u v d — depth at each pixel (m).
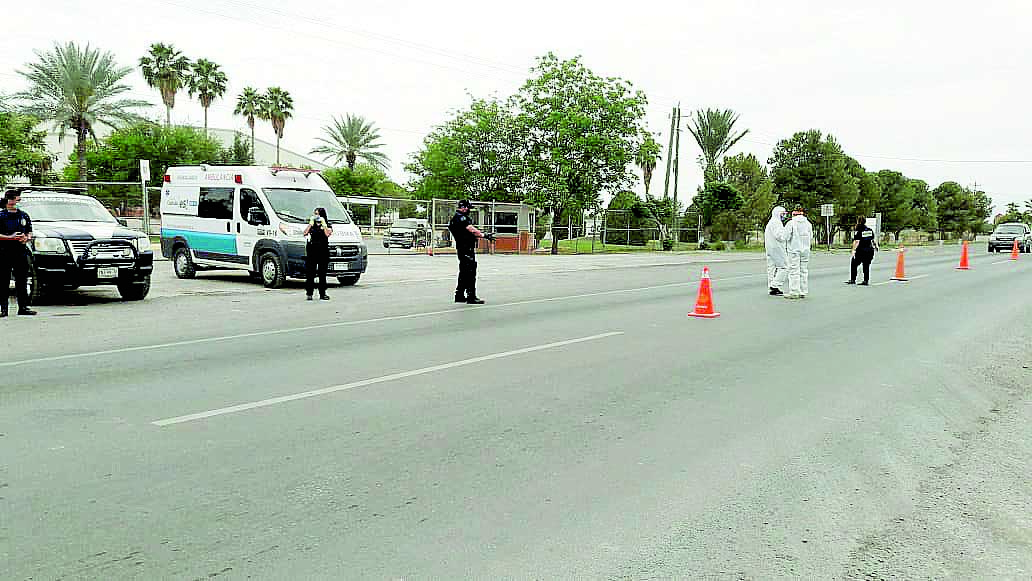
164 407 6.55
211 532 4.02
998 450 5.79
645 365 8.81
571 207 41.66
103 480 4.75
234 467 5.04
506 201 42.69
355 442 5.64
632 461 5.34
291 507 4.38
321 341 10.20
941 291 19.03
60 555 3.72
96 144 48.03
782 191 59.41
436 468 5.10
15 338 10.25
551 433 5.98
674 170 48.34
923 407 7.07
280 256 17.52
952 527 4.32
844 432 6.18
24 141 37.50
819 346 10.40
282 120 65.12
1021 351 10.20
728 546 4.01
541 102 42.25
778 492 4.79
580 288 19.05
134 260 14.68
